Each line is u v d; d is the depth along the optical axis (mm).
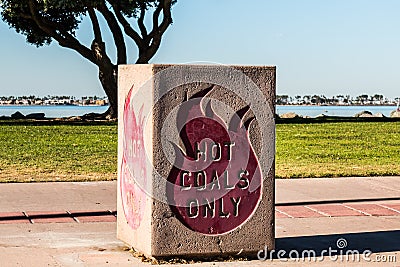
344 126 30172
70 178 13180
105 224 9297
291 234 8953
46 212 9930
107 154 17859
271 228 7734
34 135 23703
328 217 10016
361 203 11055
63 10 36438
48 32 34344
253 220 7672
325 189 12312
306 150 19578
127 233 8078
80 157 17078
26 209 10125
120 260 7590
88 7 34125
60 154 17703
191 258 7566
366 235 8945
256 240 7691
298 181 13266
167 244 7445
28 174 13695
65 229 8984
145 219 7539
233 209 7609
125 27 34531
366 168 15320
